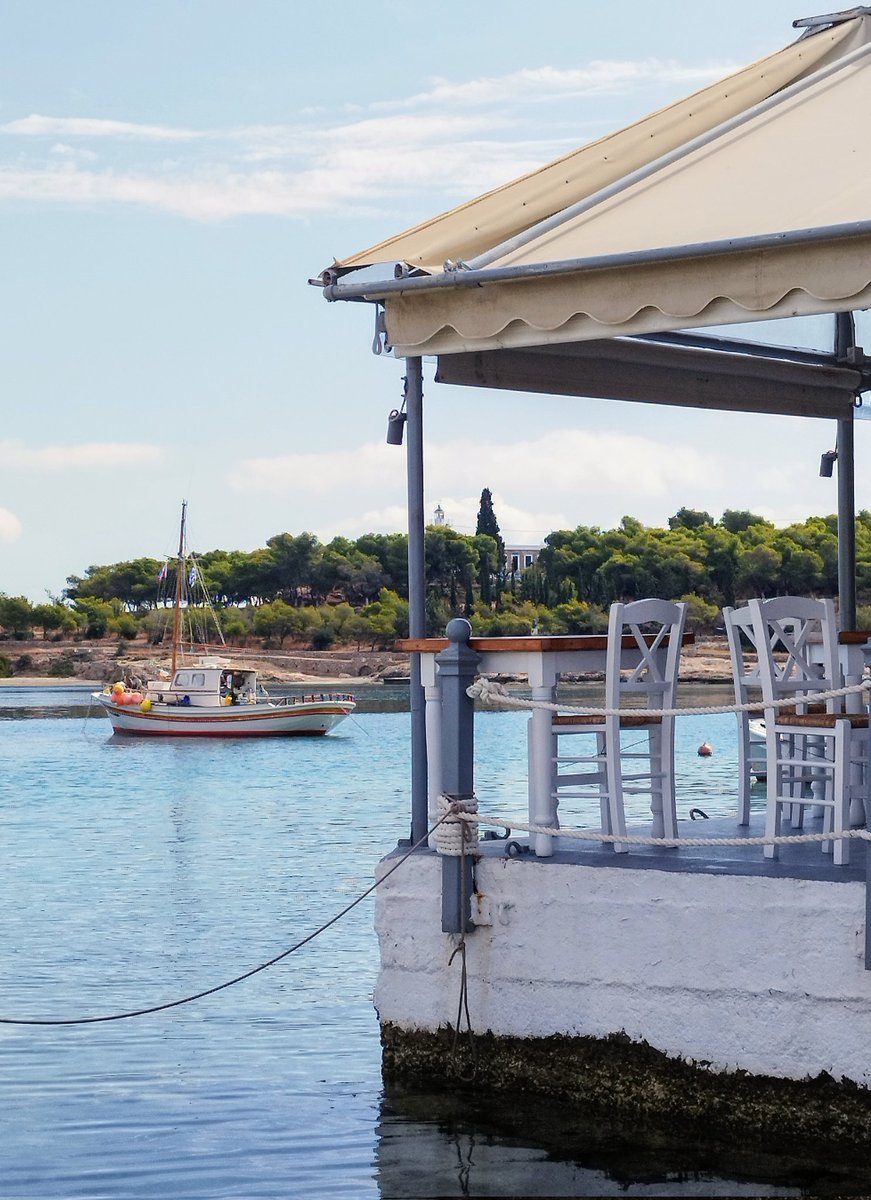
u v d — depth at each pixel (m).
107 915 13.95
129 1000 9.82
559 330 6.15
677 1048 6.30
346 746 56.84
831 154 6.26
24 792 35.38
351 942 12.07
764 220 5.70
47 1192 6.03
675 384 8.59
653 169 6.82
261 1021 9.09
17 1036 8.80
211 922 13.37
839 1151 5.89
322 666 149.38
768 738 6.68
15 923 13.45
